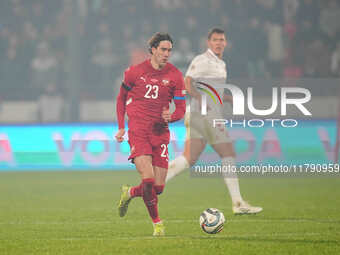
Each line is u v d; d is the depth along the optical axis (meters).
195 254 20.12
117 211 33.28
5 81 75.25
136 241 22.83
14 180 52.97
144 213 32.47
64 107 69.62
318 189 45.34
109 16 84.00
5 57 79.56
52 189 45.78
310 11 82.12
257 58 78.56
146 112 24.44
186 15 83.38
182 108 24.83
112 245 21.95
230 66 78.00
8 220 29.81
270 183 50.44
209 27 82.62
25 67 78.31
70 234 25.12
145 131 24.36
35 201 38.47
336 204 36.00
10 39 81.25
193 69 32.50
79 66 70.62
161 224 24.53
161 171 24.86
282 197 40.25
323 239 23.23
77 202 37.81
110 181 51.62
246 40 79.06
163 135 24.81
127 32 82.38
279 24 82.44
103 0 84.31
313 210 33.12
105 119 70.06
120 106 25.22
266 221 28.78
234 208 30.98
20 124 64.12
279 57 78.38
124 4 84.12
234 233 25.05
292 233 25.00
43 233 25.48
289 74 77.12
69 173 59.38
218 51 32.69
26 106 70.19
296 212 32.31
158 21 83.50
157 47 24.16
